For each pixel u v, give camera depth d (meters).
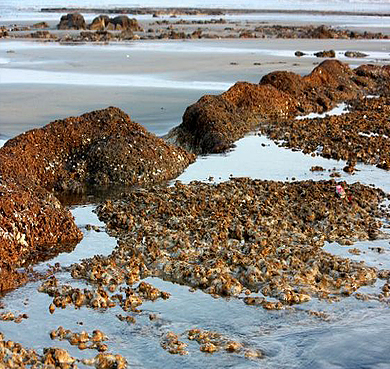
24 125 22.98
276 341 8.68
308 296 10.00
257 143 22.02
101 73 37.47
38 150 17.25
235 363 8.11
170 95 29.88
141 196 15.10
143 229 12.84
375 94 35.91
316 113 29.19
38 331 9.05
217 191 15.36
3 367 7.64
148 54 48.69
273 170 18.30
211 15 127.56
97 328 9.16
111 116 19.03
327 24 98.38
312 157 19.86
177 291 10.34
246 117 25.28
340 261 11.23
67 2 178.50
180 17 117.00
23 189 12.84
